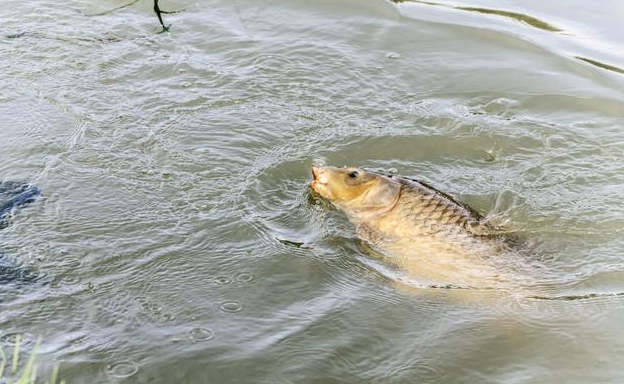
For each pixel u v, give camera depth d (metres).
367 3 11.23
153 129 8.52
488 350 6.05
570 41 10.55
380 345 6.06
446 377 5.80
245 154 8.20
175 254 6.88
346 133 8.60
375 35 10.55
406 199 7.15
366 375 5.78
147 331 6.05
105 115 8.73
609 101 9.32
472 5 11.39
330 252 7.00
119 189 7.61
